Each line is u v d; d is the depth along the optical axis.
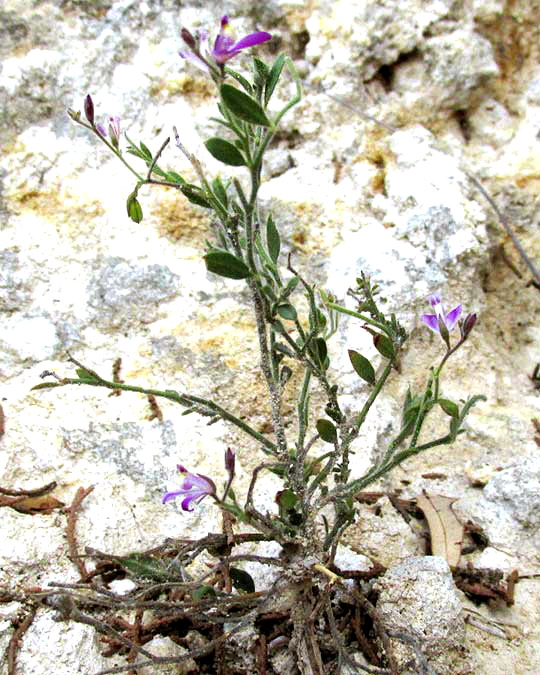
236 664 0.19
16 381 0.24
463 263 0.27
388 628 0.19
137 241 0.26
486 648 0.20
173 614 0.19
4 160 0.27
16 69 0.28
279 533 0.18
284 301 0.18
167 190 0.27
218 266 0.16
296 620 0.18
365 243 0.27
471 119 0.31
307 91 0.30
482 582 0.21
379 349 0.18
